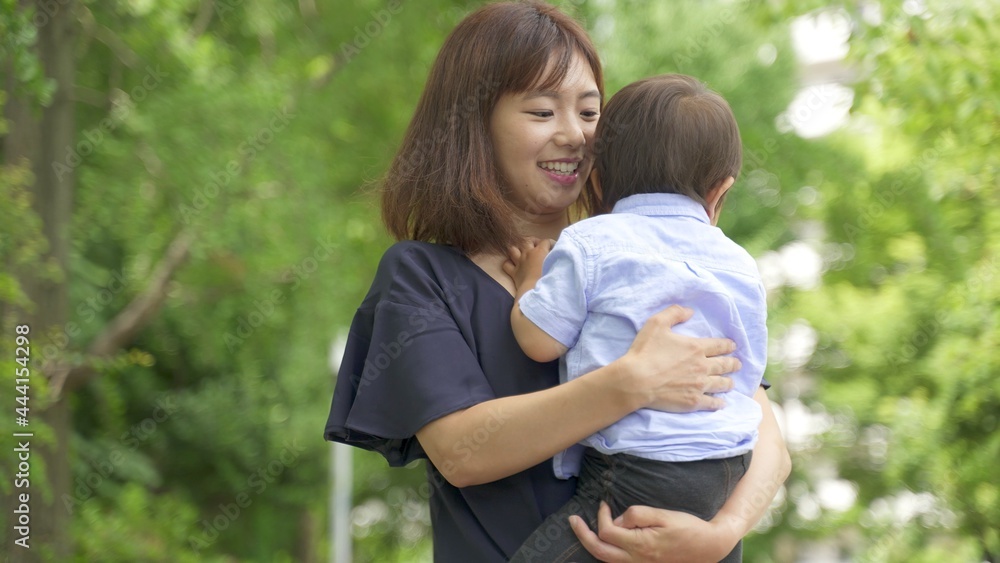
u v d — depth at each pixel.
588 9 7.68
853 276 9.43
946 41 5.24
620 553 1.53
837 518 9.15
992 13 5.29
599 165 1.81
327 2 8.29
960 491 6.98
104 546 6.69
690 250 1.68
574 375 1.60
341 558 7.92
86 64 7.89
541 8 1.84
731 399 1.64
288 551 11.59
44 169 5.32
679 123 1.74
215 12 8.39
